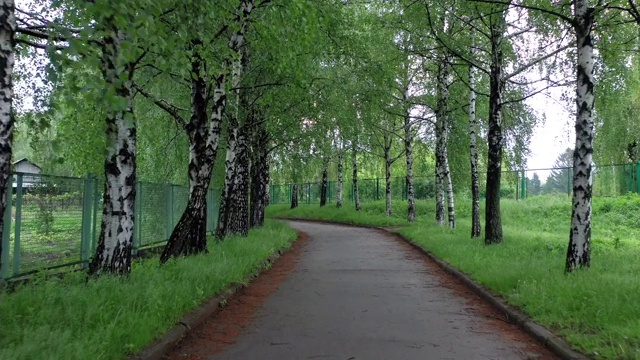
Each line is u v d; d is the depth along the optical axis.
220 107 12.18
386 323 7.15
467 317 7.52
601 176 28.42
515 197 33.44
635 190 26.84
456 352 5.72
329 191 52.34
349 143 28.36
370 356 5.58
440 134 22.55
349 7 18.41
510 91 18.02
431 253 15.05
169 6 6.59
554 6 11.54
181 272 8.59
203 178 11.92
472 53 15.48
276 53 13.32
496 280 8.90
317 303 8.58
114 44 5.88
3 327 4.81
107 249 7.79
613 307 6.11
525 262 10.28
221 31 9.26
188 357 5.55
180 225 11.59
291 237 20.95
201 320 6.94
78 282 7.43
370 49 18.34
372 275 11.84
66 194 9.19
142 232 13.12
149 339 5.34
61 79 5.11
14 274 7.73
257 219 24.98
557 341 5.70
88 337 4.77
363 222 32.47
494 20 13.69
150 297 6.39
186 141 18.03
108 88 5.11
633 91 21.12
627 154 29.00
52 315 5.29
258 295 9.34
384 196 45.66
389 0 15.73
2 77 4.53
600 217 23.03
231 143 16.41
